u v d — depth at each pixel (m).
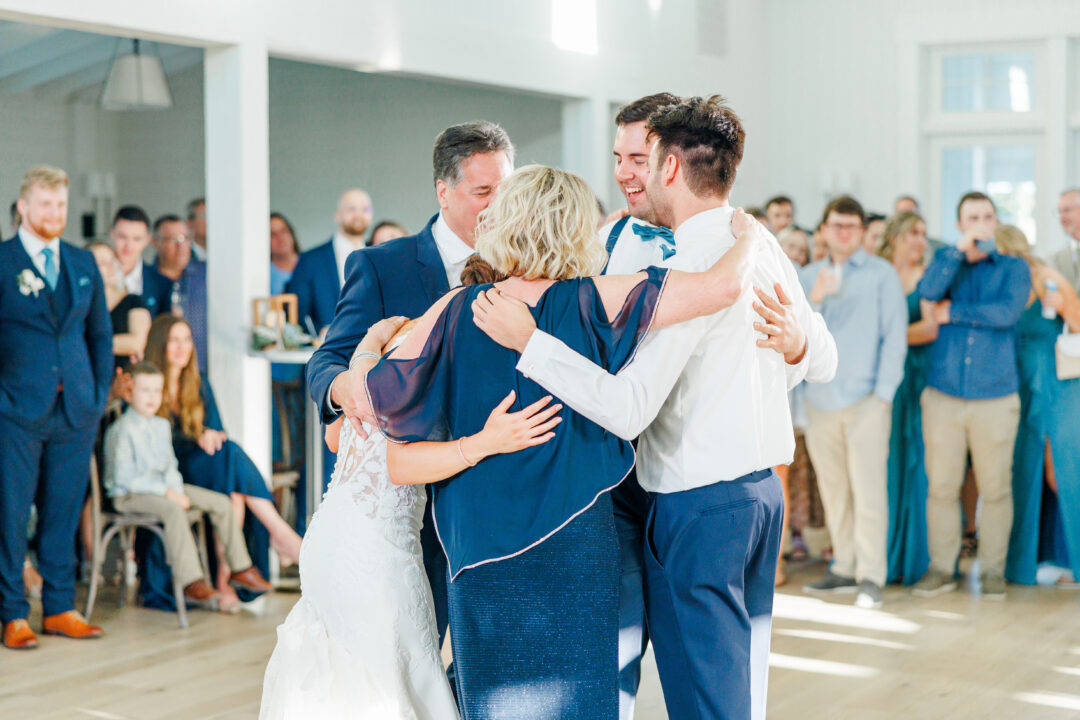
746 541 2.32
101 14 4.48
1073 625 4.57
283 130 8.66
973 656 4.17
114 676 4.04
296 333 5.11
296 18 5.25
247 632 4.59
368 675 2.46
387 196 8.31
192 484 5.01
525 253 2.21
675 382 2.30
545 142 7.63
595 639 2.19
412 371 2.23
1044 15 7.71
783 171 8.66
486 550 2.18
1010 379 4.99
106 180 9.16
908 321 5.25
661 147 2.37
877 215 6.25
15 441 4.43
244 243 5.11
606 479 2.17
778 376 2.41
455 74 6.00
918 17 8.09
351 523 2.49
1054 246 7.86
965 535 5.84
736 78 8.27
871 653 4.21
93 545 4.75
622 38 7.18
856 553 5.10
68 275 4.58
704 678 2.30
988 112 8.05
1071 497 5.14
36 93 8.85
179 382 4.97
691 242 2.34
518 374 2.19
